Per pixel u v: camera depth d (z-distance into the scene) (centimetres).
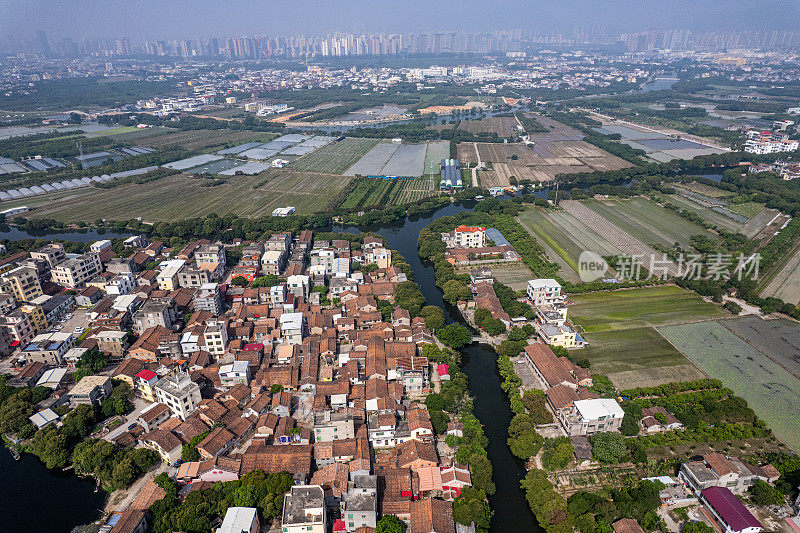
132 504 14375
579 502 14175
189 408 17900
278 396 18325
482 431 17162
